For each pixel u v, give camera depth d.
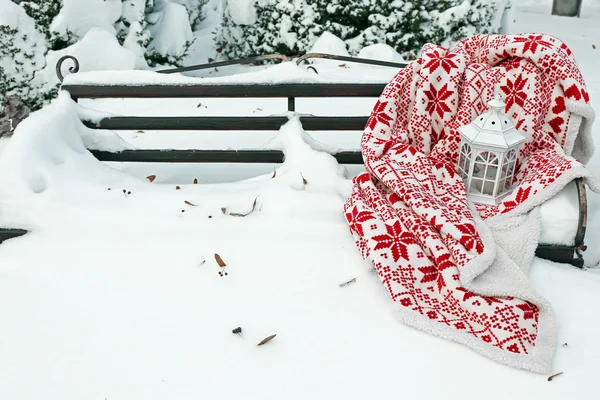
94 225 2.46
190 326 1.97
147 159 2.96
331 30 5.46
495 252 2.06
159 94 2.85
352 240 2.39
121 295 2.12
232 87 2.83
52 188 2.52
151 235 2.42
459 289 1.99
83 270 2.24
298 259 2.29
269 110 4.13
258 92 2.84
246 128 2.93
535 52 2.50
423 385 1.72
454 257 2.06
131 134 3.70
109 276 2.21
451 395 1.69
